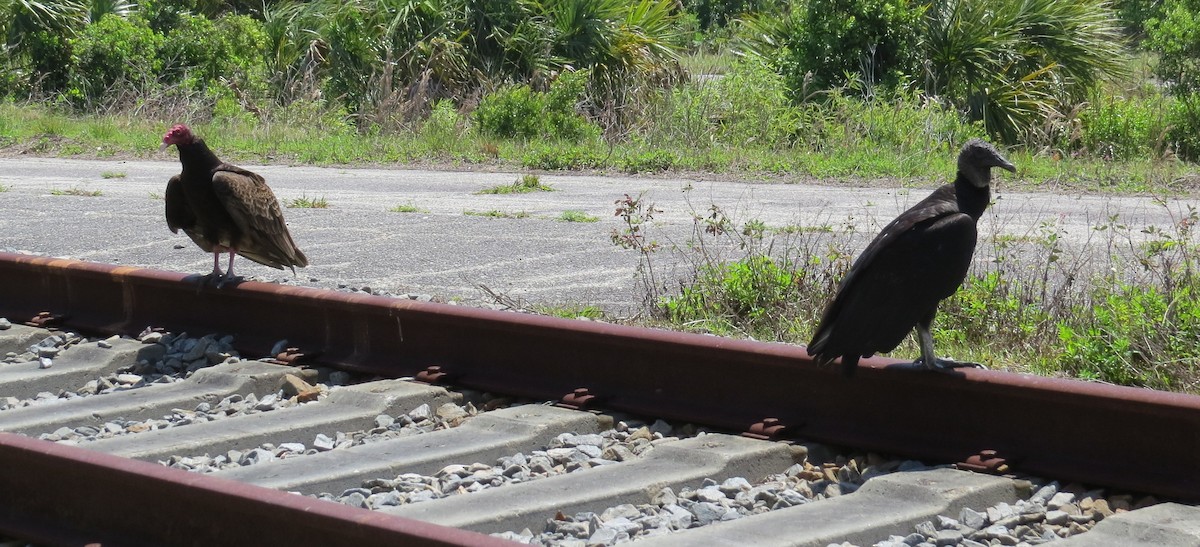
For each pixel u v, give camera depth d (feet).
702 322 21.71
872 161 52.13
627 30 73.15
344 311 19.54
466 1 72.33
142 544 12.62
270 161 56.08
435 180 48.93
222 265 28.07
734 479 13.99
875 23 66.28
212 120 66.59
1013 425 14.40
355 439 16.03
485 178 49.85
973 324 20.83
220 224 20.30
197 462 14.90
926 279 13.42
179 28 77.41
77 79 73.72
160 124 65.21
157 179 48.01
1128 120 61.82
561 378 17.61
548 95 63.67
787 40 69.41
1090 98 66.80
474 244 31.37
